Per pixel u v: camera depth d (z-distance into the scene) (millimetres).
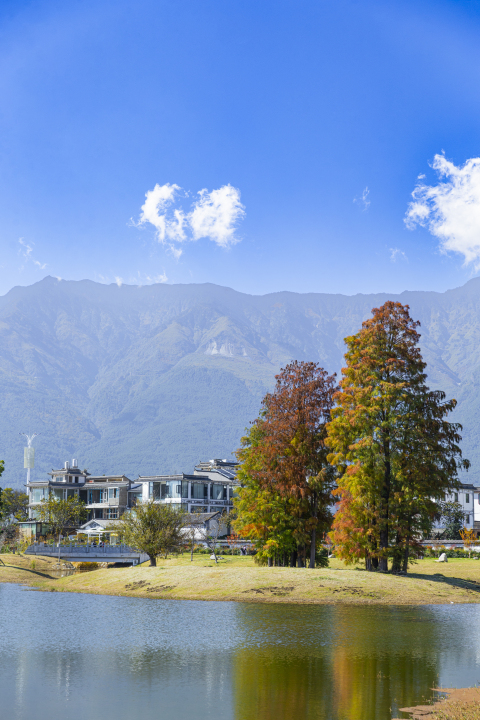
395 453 51844
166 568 56656
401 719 19391
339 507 54250
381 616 38625
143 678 24297
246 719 19531
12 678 24297
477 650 29094
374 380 53781
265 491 57062
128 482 135500
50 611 41500
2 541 102938
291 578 49719
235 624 35688
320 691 22562
